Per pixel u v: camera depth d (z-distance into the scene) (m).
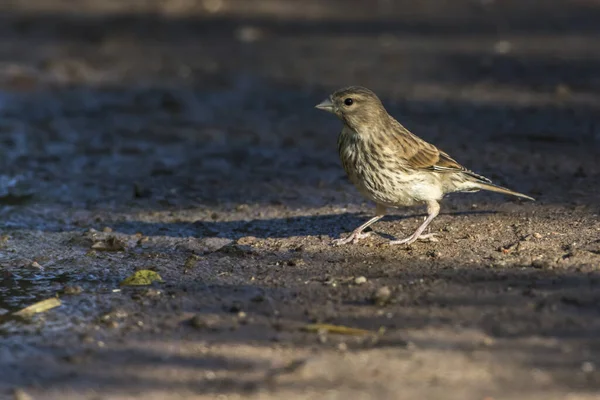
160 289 10.23
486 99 21.61
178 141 18.64
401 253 11.02
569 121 19.08
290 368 8.03
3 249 11.99
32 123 20.20
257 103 22.31
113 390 7.82
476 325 8.75
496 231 11.73
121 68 26.58
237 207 13.88
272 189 14.98
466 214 12.70
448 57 27.02
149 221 13.30
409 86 23.31
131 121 20.53
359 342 8.52
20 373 8.21
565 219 12.16
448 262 10.55
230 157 17.31
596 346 8.22
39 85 24.22
